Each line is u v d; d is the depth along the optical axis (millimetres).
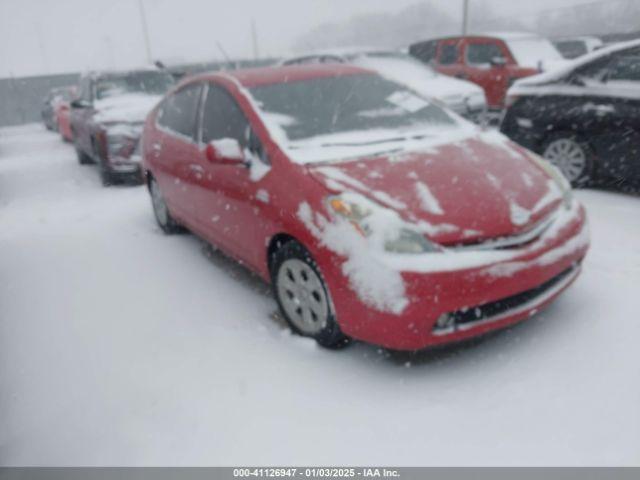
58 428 2764
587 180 5551
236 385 2953
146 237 5512
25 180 9445
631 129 5105
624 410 2561
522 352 3053
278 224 3176
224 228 3898
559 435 2459
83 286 4402
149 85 9031
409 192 2951
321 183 3035
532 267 2826
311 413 2709
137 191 7699
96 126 7820
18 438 2719
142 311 3873
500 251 2795
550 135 5727
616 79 5238
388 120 3865
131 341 3488
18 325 3844
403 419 2631
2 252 5422
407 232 2744
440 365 3012
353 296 2770
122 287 4309
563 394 2701
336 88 4059
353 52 9258
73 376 3182
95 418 2809
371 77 4309
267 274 3512
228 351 3275
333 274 2844
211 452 2520
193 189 4266
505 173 3238
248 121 3699
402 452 2441
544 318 3355
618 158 5277
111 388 3033
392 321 2682
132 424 2740
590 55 5441
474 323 2789
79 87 10266
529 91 5832
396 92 4207
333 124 3719
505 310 2877
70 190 8242
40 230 6098
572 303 3480
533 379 2824
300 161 3254
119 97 8641
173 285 4262
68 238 5691
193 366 3156
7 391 3100
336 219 2861
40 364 3338
